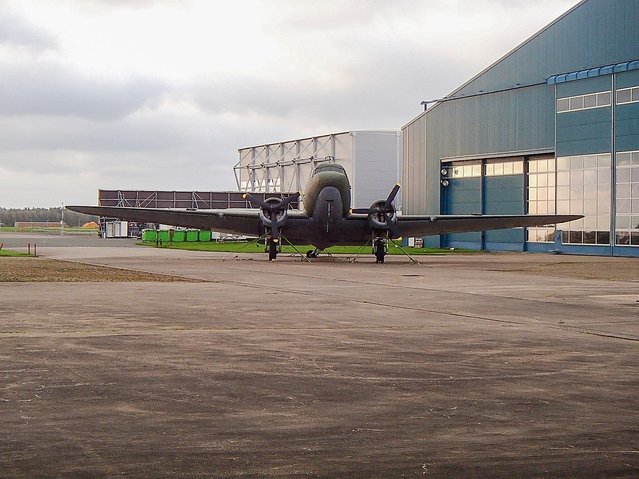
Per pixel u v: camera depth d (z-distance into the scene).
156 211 43.91
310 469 6.18
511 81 64.88
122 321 15.34
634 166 54.66
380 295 21.84
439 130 72.56
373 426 7.49
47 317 15.88
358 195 101.62
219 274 31.30
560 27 60.25
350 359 11.19
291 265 39.50
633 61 54.50
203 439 7.01
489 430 7.36
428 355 11.59
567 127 59.75
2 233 158.25
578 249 59.62
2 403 8.30
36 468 6.15
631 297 21.62
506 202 67.00
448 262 45.00
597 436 7.15
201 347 12.16
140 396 8.70
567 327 15.05
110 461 6.35
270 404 8.37
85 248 67.69
